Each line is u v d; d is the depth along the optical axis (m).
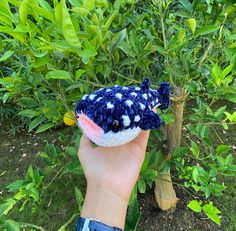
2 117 1.04
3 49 0.44
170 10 0.61
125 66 0.56
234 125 0.94
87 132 0.28
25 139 1.00
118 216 0.29
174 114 0.57
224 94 0.46
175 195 0.71
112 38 0.42
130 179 0.30
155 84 0.53
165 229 0.69
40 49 0.37
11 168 0.90
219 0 0.44
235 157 0.83
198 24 0.49
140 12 0.62
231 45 0.47
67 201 0.77
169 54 0.46
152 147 0.61
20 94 0.49
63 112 0.50
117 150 0.31
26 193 0.48
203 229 0.69
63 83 0.49
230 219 0.70
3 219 0.44
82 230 0.28
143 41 0.51
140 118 0.27
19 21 0.36
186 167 0.56
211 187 0.51
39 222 0.74
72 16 0.41
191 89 0.48
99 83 0.50
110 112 0.26
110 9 0.48
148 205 0.73
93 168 0.31
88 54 0.35
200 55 0.64
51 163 0.56
